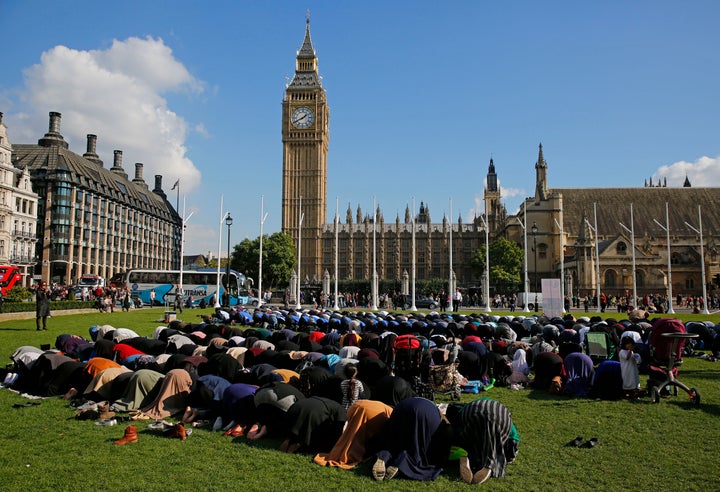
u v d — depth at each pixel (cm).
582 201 13100
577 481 1115
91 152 15775
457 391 1806
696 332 2934
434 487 1077
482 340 2494
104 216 13788
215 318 4166
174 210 19912
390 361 2080
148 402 1592
